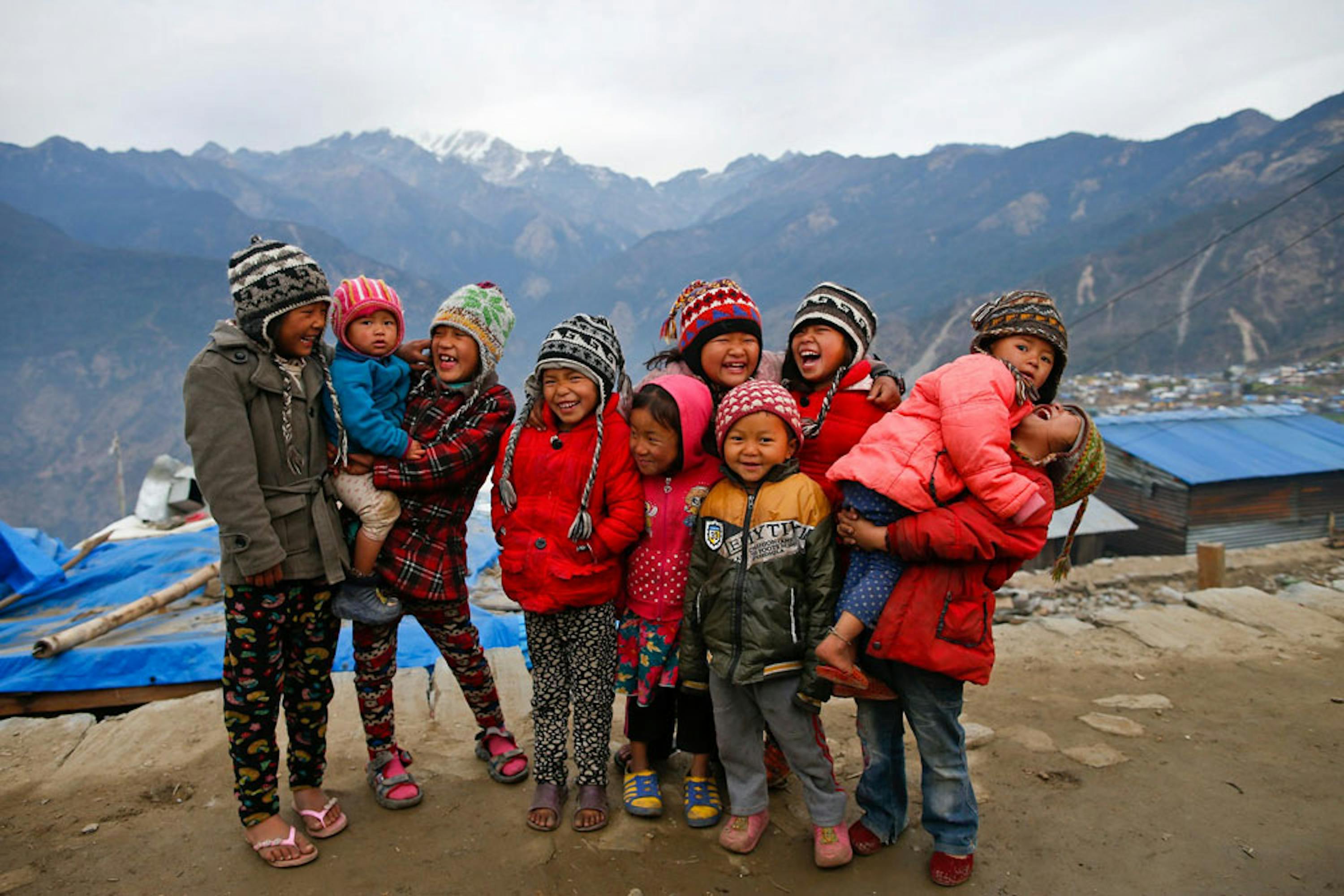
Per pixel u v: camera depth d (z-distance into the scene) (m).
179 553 6.95
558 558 2.61
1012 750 3.45
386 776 2.79
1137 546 22.02
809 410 2.66
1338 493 21.53
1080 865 2.57
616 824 2.71
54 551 7.41
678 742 2.74
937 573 2.26
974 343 2.52
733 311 2.67
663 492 2.68
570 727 3.56
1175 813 2.92
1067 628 5.23
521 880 2.40
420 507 2.65
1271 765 3.32
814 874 2.48
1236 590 5.88
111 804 2.81
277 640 2.40
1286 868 2.57
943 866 2.43
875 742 2.56
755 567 2.40
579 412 2.57
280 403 2.35
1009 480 2.11
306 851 2.46
